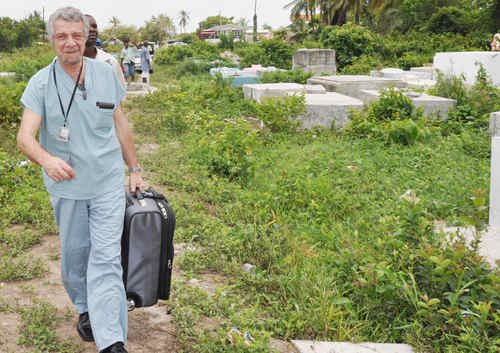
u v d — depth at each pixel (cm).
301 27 5078
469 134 938
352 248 422
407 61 2586
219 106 1255
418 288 359
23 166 665
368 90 1309
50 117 252
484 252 454
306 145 887
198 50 3400
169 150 819
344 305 364
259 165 720
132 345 292
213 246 446
